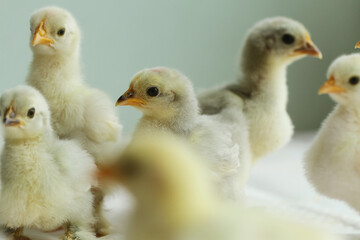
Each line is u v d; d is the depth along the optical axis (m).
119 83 0.62
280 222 0.23
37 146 0.37
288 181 0.52
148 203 0.23
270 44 0.46
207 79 0.66
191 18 0.64
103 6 0.61
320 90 0.42
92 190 0.39
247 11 0.66
